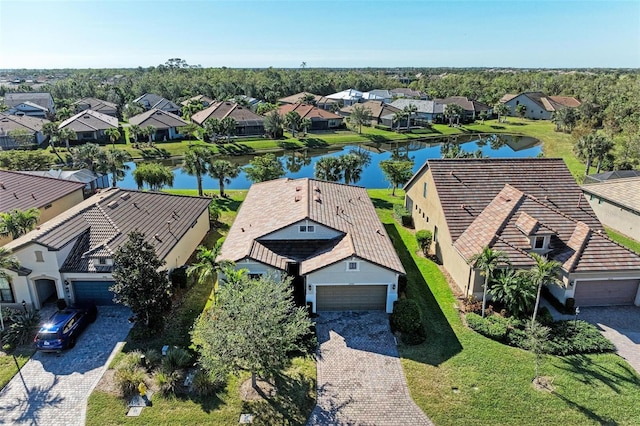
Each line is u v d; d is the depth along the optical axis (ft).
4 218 89.35
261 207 106.63
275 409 59.26
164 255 85.61
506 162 111.86
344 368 67.46
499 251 80.69
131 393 61.67
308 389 63.05
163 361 65.98
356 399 61.26
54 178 126.31
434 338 74.90
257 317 57.00
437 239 105.70
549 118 395.55
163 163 234.38
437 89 539.70
